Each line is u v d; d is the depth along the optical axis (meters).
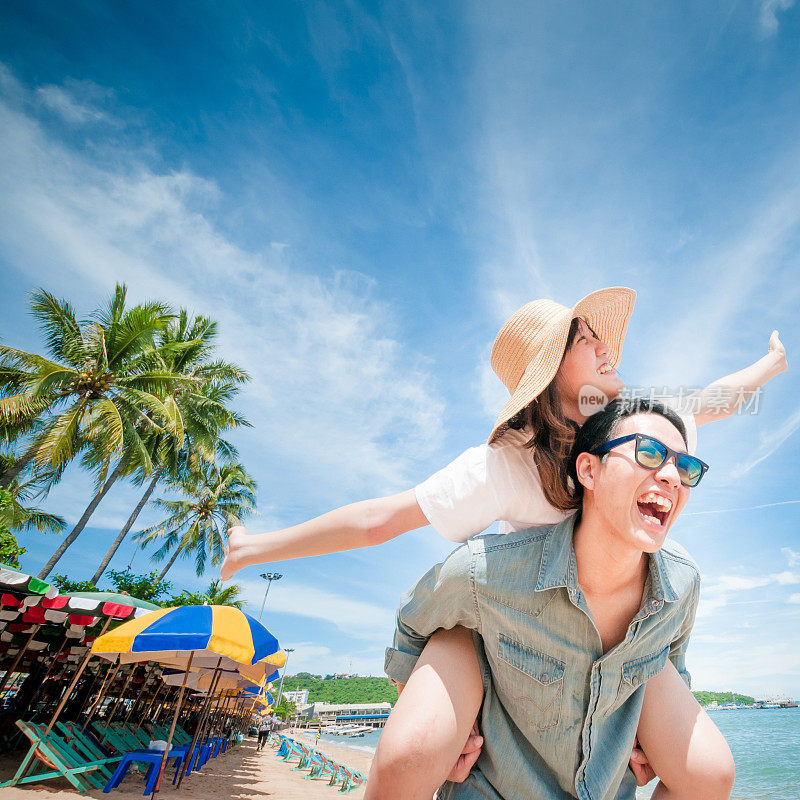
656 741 1.34
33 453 21.52
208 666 12.22
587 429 1.26
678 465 1.13
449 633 1.35
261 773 19.47
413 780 1.12
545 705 1.21
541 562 1.23
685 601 1.34
